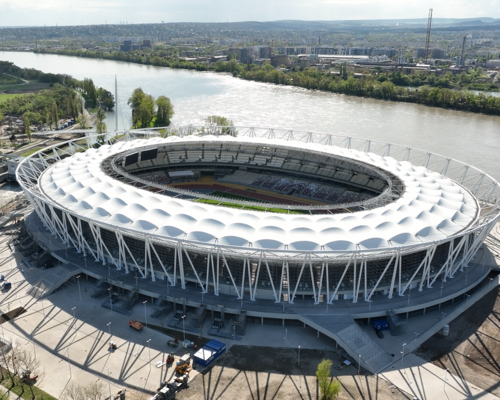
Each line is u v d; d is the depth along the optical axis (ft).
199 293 414.41
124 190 486.38
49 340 369.50
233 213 442.50
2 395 310.45
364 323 398.42
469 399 317.63
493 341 377.71
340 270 403.34
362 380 334.03
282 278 391.04
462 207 485.56
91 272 444.55
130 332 381.60
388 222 427.33
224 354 358.02
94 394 309.42
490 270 470.80
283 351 363.15
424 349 368.27
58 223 479.00
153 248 405.39
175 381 324.19
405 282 422.82
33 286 438.81
